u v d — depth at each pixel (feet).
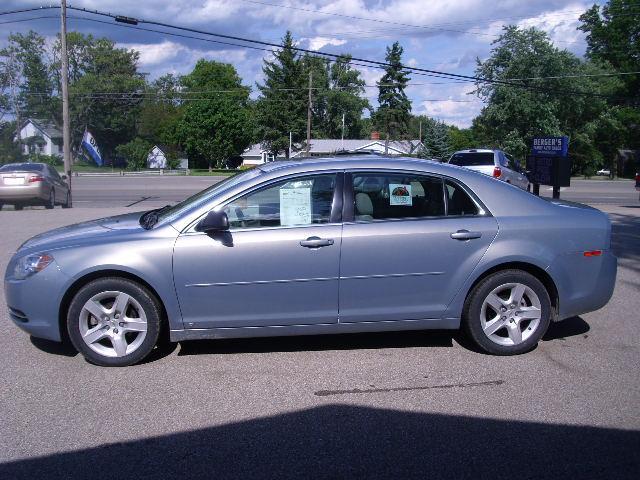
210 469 12.44
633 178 200.64
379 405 15.25
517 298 18.28
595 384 16.33
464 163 70.28
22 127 272.92
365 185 18.03
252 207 17.74
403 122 224.53
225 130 234.38
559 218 18.49
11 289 17.88
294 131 237.25
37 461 12.78
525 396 15.66
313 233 17.53
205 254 17.33
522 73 150.51
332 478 12.09
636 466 12.43
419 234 17.74
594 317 22.31
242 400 15.60
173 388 16.33
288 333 17.94
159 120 291.17
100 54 283.38
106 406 15.29
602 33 209.46
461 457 12.80
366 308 17.89
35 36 268.41
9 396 15.87
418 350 19.03
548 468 12.37
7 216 55.31
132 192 107.34
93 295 17.39
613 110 181.78
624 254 34.40
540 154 58.08
